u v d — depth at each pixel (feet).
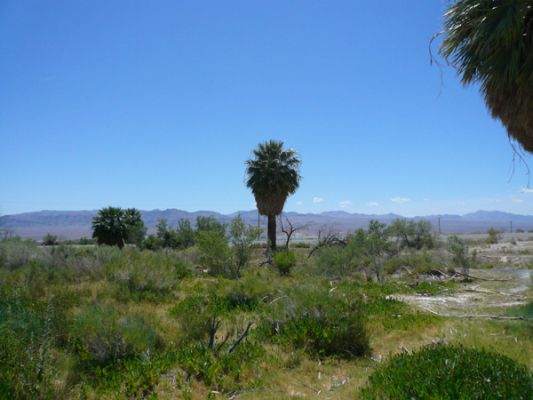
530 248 116.57
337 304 26.99
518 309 34.01
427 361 17.37
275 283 43.27
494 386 14.73
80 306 32.83
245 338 26.61
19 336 20.74
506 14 25.38
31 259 57.06
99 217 139.64
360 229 76.84
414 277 62.44
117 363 21.79
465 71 28.96
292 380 20.54
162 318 31.71
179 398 18.29
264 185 103.65
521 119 26.73
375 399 16.05
